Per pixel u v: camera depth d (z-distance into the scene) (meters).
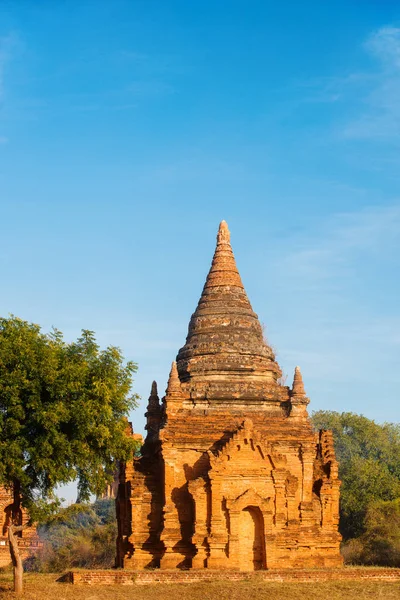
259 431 53.00
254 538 50.62
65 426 44.50
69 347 46.16
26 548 61.56
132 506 51.56
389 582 45.53
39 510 43.31
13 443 42.22
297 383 55.09
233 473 50.75
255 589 42.41
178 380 53.78
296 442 53.38
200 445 52.06
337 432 120.62
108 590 42.50
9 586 43.91
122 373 46.97
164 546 50.28
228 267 59.38
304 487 52.81
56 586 43.81
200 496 50.25
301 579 45.66
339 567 50.78
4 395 42.69
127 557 51.12
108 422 45.78
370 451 118.75
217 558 49.38
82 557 78.25
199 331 57.31
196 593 41.53
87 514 108.12
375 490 88.56
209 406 54.06
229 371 55.50
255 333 57.50
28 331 44.62
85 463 44.66
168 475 51.28
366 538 72.44
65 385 43.59
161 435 51.62
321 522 53.22
